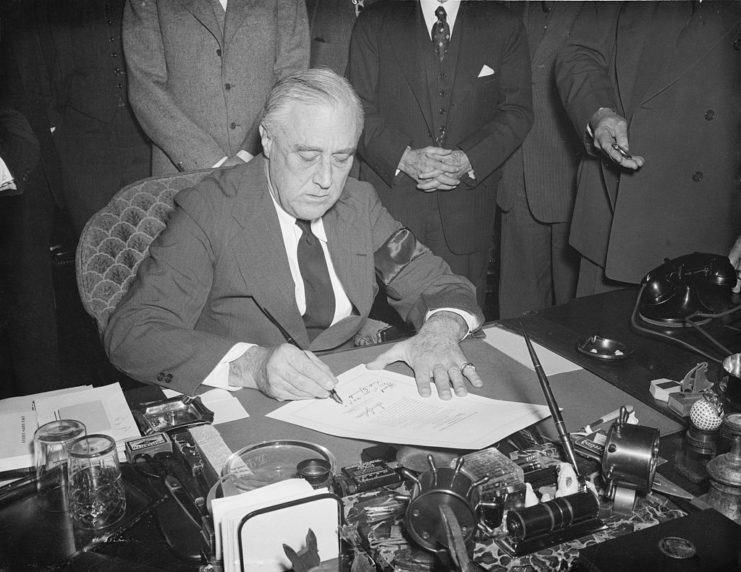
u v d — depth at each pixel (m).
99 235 1.86
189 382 1.44
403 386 1.44
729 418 1.16
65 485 1.09
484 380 1.47
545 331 1.73
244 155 2.76
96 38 2.98
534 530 0.89
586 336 1.70
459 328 1.63
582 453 1.08
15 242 3.05
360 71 2.90
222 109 2.80
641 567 0.80
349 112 1.48
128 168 3.16
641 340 1.68
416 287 1.84
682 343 1.64
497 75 2.89
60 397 1.38
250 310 1.69
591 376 1.49
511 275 3.51
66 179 3.13
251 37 2.77
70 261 3.91
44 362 3.22
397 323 3.67
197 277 1.63
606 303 1.92
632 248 2.46
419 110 2.86
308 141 1.46
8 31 2.81
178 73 2.77
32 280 3.12
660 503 1.00
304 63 2.88
